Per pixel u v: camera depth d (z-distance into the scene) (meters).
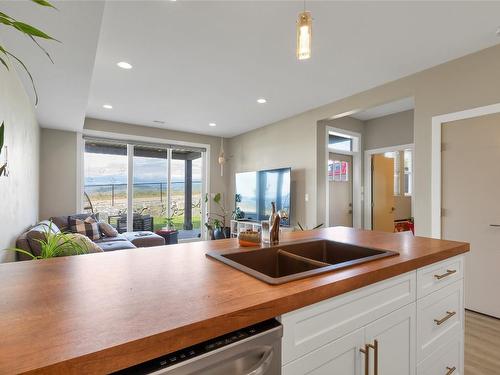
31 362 0.48
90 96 3.91
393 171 5.80
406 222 6.02
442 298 1.39
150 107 4.42
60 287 0.85
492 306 2.59
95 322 0.62
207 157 6.50
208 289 0.84
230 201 6.68
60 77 2.61
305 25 1.43
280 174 4.88
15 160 2.57
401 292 1.16
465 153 2.78
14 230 2.62
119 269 1.05
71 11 1.67
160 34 2.41
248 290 0.83
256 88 3.63
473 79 2.73
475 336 2.26
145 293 0.81
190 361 0.61
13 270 1.03
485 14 2.15
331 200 5.06
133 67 3.03
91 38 1.96
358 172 5.32
